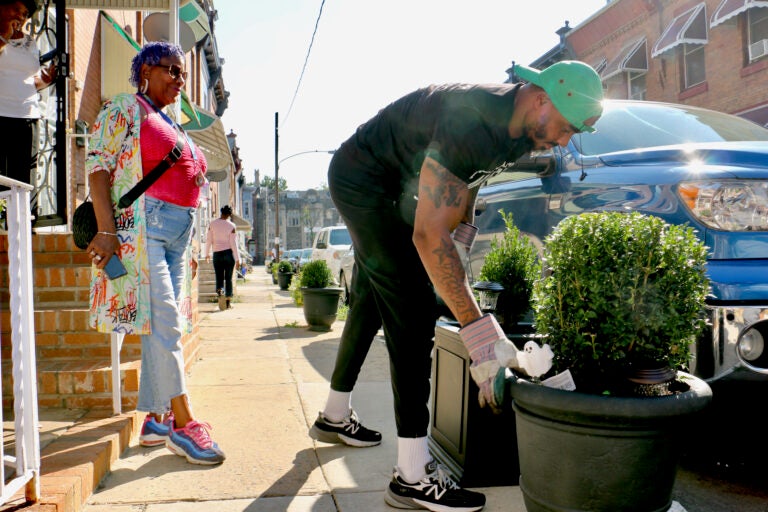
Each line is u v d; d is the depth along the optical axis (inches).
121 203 103.1
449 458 107.1
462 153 74.5
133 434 118.6
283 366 192.5
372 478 102.0
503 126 75.5
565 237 79.3
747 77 637.9
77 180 268.8
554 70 71.1
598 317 75.3
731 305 92.7
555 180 134.0
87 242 104.7
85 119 283.6
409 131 84.7
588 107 69.7
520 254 111.0
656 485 69.4
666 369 74.5
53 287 145.0
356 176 90.8
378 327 114.6
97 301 106.0
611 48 846.5
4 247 135.7
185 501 91.8
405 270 90.9
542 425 70.9
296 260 1027.9
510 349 71.2
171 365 106.8
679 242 76.5
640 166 115.9
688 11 708.0
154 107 110.2
